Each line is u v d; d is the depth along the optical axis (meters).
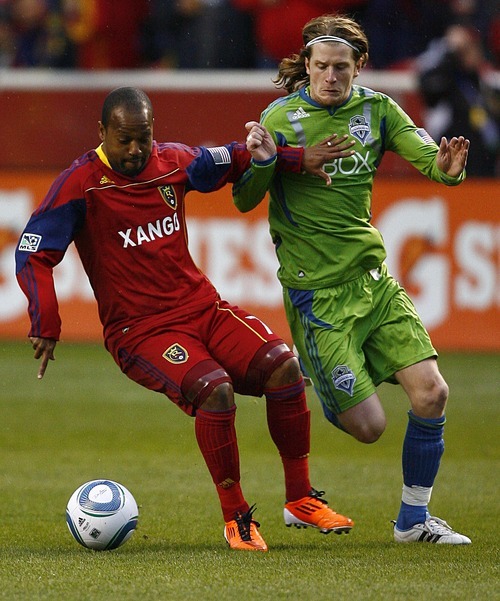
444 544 18.52
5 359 39.81
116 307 18.36
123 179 18.08
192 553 17.36
